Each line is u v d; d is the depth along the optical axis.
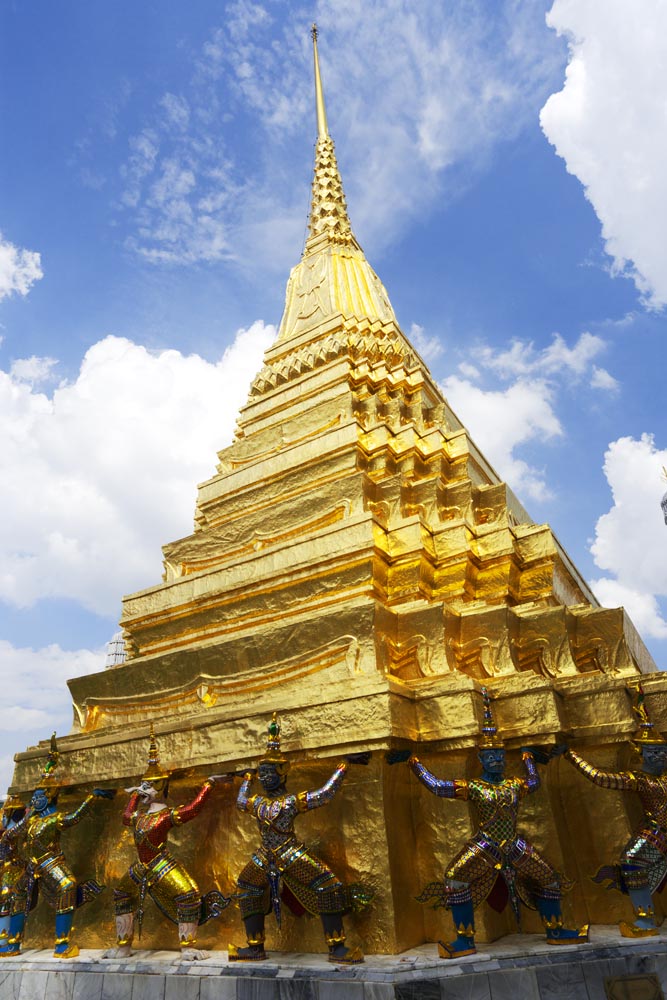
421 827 6.94
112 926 8.05
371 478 11.36
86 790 8.90
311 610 9.56
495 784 6.38
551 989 5.41
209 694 8.98
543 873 6.09
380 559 9.51
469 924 5.96
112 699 10.16
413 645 8.20
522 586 10.24
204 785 7.43
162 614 11.16
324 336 16.05
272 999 5.80
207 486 13.47
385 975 5.47
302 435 13.37
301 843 6.46
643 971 5.51
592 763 7.26
